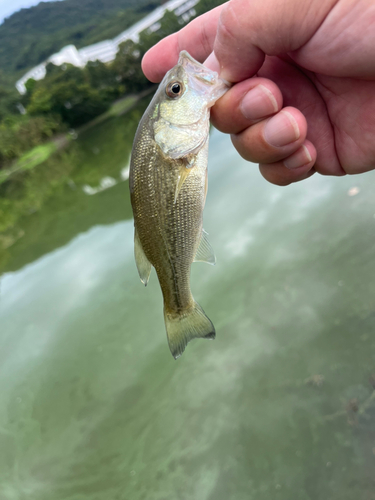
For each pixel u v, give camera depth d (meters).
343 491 0.30
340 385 0.37
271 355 0.43
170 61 0.21
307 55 0.15
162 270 0.19
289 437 0.35
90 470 0.40
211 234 0.64
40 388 0.52
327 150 0.20
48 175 2.24
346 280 0.46
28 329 0.63
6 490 0.41
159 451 0.39
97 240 0.87
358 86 0.17
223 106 0.16
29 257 0.95
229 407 0.40
